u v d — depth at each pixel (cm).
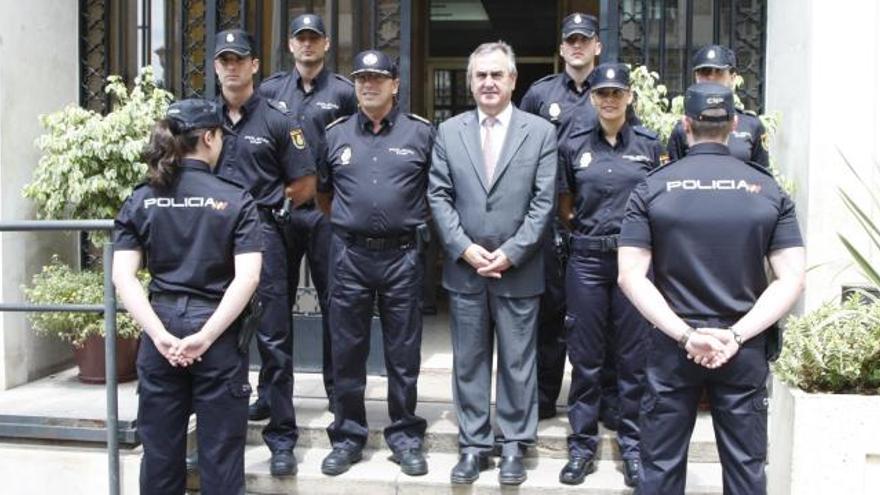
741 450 280
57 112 485
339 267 370
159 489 309
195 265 299
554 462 393
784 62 452
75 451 393
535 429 370
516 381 362
